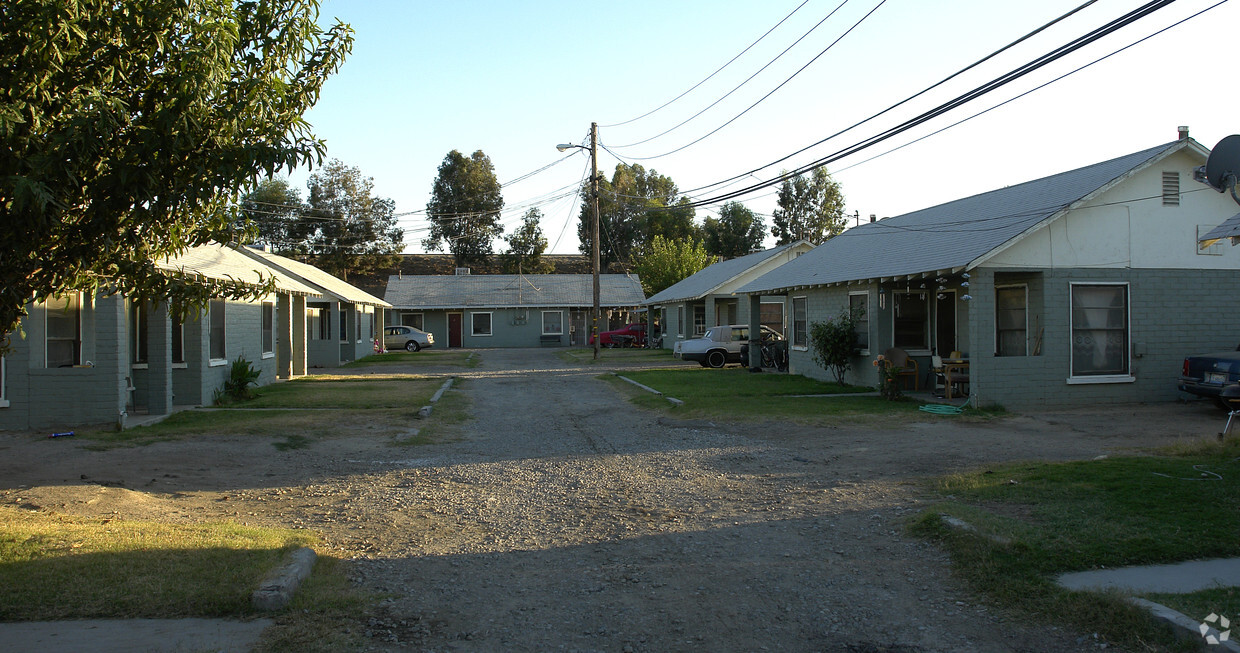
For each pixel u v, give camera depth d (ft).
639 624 16.06
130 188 16.96
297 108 20.67
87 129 15.87
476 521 24.62
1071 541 19.49
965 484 26.71
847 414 47.09
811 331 69.62
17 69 16.43
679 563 20.03
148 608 15.98
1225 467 26.73
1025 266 48.06
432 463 34.60
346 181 230.27
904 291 59.67
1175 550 18.84
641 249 250.57
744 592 17.83
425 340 148.77
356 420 47.44
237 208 20.71
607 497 27.71
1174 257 50.29
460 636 15.44
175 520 23.85
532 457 35.96
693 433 42.09
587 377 80.28
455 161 255.70
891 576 18.63
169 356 47.67
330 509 26.25
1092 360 49.55
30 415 42.01
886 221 78.59
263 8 19.75
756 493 27.78
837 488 28.09
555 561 20.39
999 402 48.16
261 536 21.38
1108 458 29.66
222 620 15.85
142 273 19.10
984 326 47.96
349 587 18.24
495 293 168.76
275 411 50.96
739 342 92.79
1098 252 49.16
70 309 44.19
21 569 17.67
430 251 271.69
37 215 15.57
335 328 100.48
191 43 17.85
